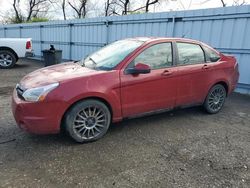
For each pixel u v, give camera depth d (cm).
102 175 312
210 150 383
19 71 1130
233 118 532
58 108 363
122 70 411
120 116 420
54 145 386
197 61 504
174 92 469
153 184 297
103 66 426
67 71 417
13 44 1207
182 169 329
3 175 307
